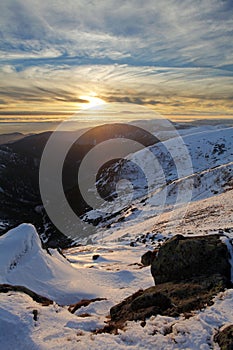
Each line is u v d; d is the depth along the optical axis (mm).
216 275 9164
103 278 15859
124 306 8781
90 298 12188
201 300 7824
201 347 5980
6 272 12000
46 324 7484
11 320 7266
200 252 10281
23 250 13766
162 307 7988
